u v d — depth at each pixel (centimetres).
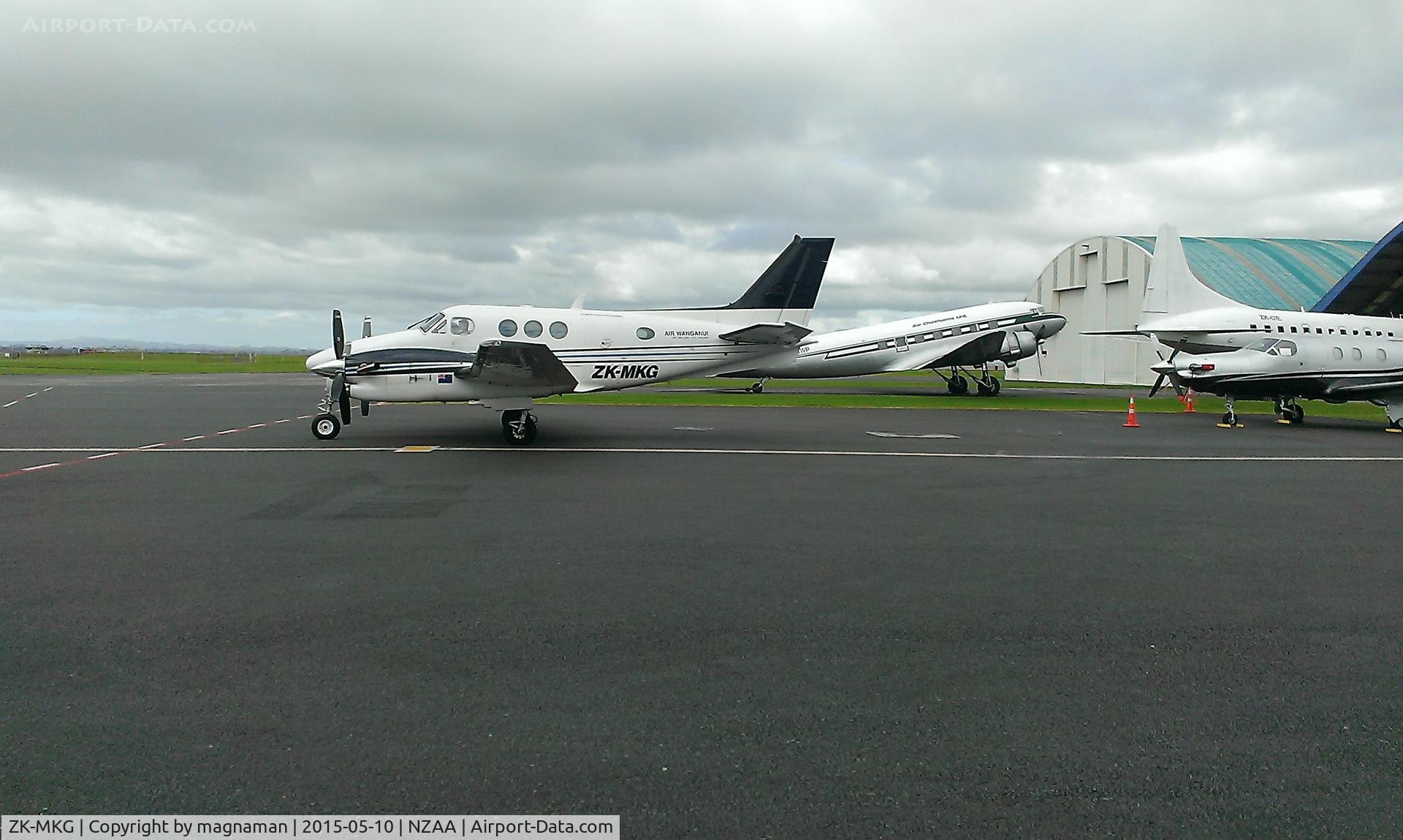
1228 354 2036
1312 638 489
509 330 1590
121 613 520
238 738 353
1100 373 4497
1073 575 632
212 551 686
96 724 364
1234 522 847
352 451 1388
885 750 347
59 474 1112
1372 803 311
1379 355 2044
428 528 787
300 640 473
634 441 1564
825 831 289
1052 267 4859
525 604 546
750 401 2762
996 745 353
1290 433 1817
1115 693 407
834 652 461
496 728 364
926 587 595
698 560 671
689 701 394
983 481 1116
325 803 305
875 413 2281
